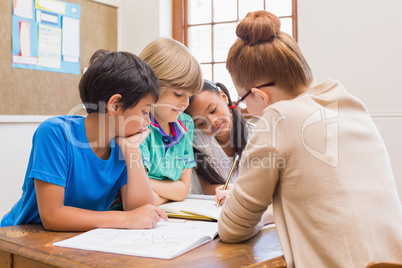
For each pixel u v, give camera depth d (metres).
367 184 0.83
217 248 0.85
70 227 0.99
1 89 2.53
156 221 1.03
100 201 1.19
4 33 2.55
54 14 2.83
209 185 1.70
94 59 1.11
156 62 1.39
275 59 0.94
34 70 2.72
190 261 0.76
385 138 2.54
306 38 2.77
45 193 1.01
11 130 2.61
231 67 1.02
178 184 1.43
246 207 0.86
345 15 2.65
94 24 3.15
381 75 2.56
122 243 0.86
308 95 0.91
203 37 3.34
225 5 3.25
